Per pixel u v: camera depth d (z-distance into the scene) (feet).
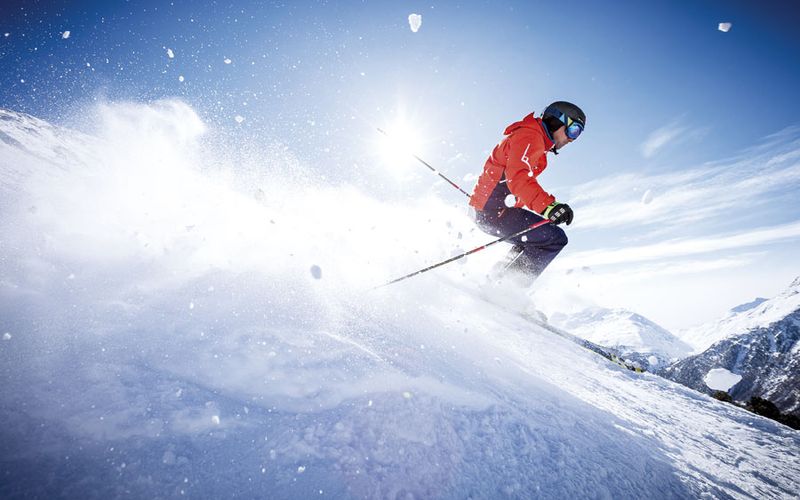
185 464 2.83
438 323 8.03
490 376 6.11
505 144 10.05
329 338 5.16
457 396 4.84
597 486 4.21
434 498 3.30
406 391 4.46
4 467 2.39
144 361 3.74
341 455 3.34
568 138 9.95
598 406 6.88
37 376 3.14
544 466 4.22
